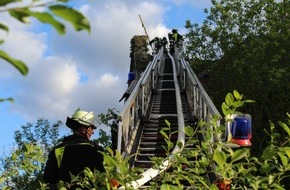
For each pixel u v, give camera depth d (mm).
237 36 21297
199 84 14570
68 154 4176
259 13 21531
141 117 14719
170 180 2516
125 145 11016
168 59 29750
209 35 21938
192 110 15648
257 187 2082
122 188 2381
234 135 4309
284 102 20656
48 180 4121
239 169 2158
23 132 29000
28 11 750
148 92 18172
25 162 2848
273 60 20406
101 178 2418
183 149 2582
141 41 34188
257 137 19484
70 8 756
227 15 21500
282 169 2059
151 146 12875
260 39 21031
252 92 20766
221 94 21203
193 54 22062
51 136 29578
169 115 15734
